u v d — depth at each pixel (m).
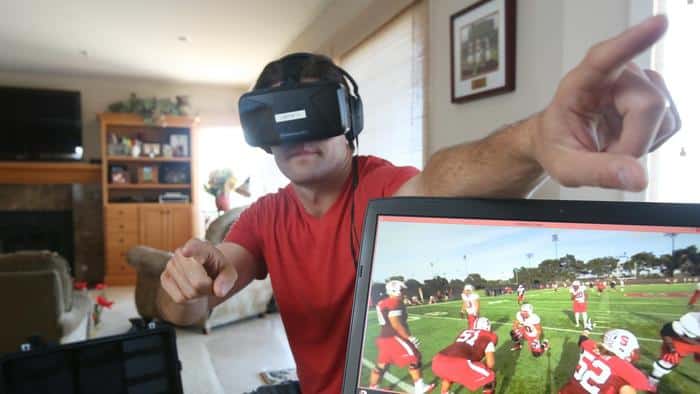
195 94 5.37
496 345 0.40
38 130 4.61
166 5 3.02
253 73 4.89
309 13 3.21
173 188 5.21
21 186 4.62
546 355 0.38
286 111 0.54
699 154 1.00
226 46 3.96
